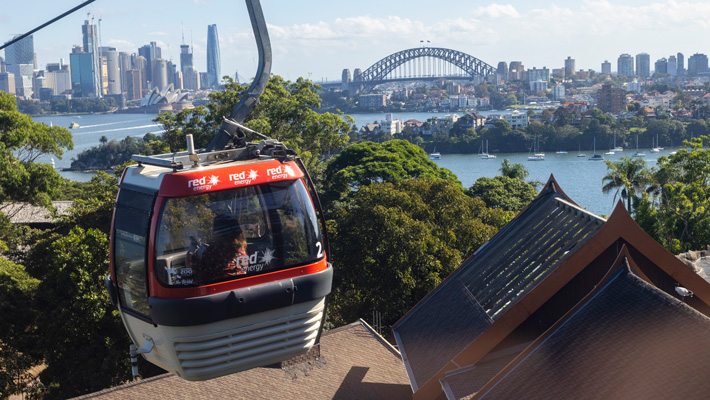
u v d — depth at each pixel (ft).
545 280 87.92
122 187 42.09
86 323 132.57
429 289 172.55
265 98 294.05
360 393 109.60
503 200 331.98
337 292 183.52
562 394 65.10
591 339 68.64
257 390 106.83
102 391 102.53
